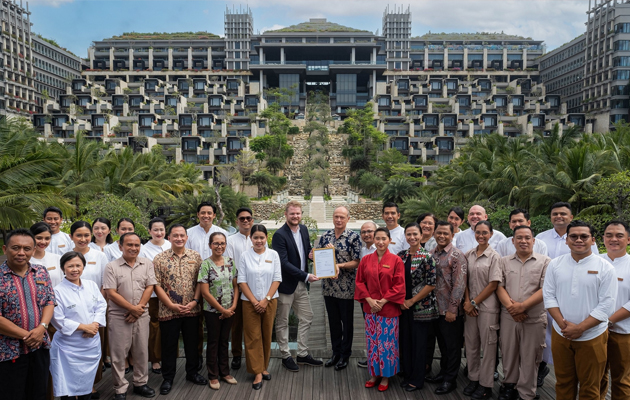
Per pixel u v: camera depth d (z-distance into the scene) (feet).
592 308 12.28
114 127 188.34
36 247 14.85
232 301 15.89
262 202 128.57
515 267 14.32
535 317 13.88
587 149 57.62
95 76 251.39
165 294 15.25
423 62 261.44
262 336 16.15
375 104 219.00
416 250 15.53
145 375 15.12
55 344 13.28
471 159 89.20
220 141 175.94
